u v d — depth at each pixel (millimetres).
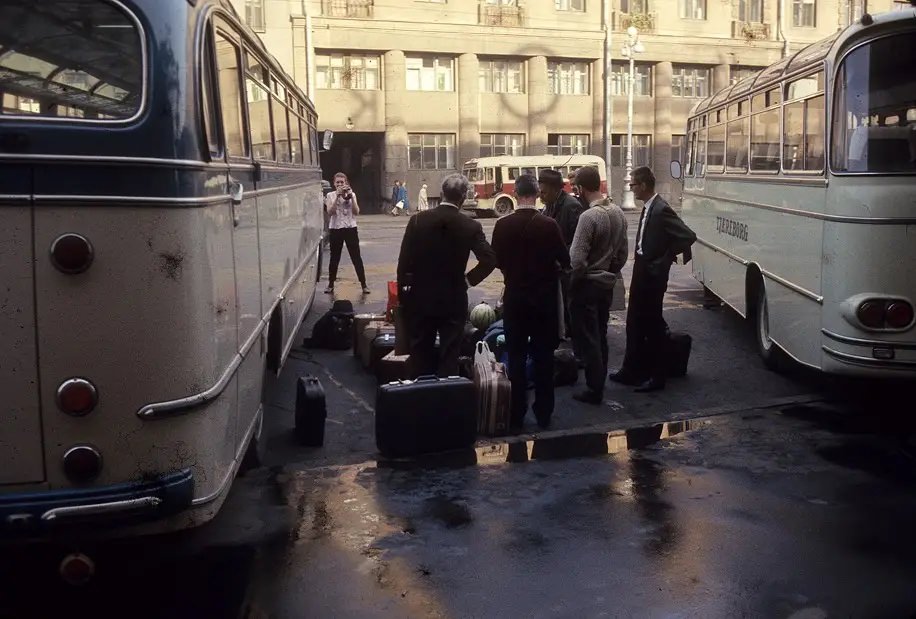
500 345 8430
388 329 8969
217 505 4148
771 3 49406
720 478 6047
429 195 44781
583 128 47062
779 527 5211
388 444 6492
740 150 10383
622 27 46656
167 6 3854
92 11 3758
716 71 49062
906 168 6465
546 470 6223
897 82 6520
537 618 4176
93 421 3779
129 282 3752
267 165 6461
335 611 4254
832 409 7719
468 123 44531
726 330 11250
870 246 6504
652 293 8133
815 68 7352
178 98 3830
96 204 3691
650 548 4934
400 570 4684
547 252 6922
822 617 4164
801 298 7625
